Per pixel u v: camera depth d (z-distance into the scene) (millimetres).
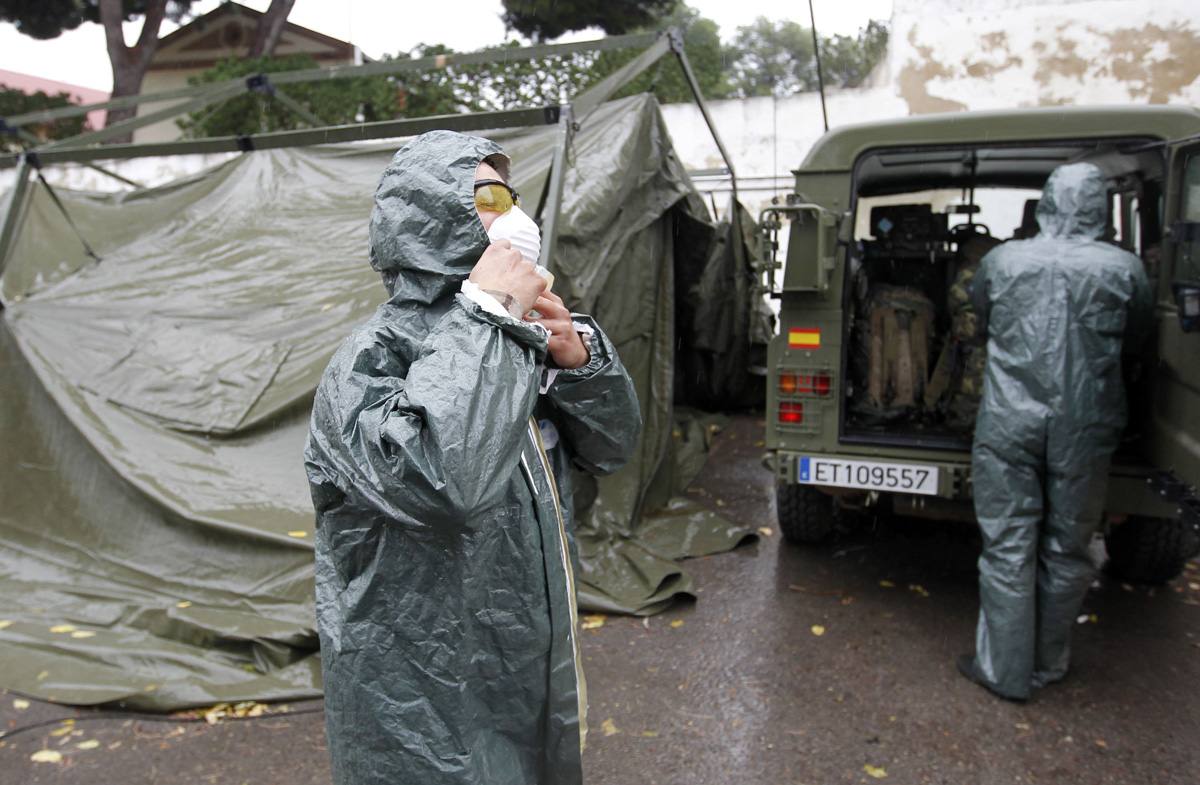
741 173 11250
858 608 4355
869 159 4707
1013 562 3334
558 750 1629
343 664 1555
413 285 1555
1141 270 3305
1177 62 9977
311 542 3930
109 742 3195
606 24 13758
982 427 3355
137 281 5074
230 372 4504
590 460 1919
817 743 3189
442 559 1499
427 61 5902
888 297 4969
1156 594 4488
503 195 1598
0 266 5141
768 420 4496
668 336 5910
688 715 3393
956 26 10562
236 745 3174
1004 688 3414
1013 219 5555
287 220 5176
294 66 12648
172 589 4012
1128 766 3021
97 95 24719
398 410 1370
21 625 3861
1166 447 3553
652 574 4508
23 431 4562
